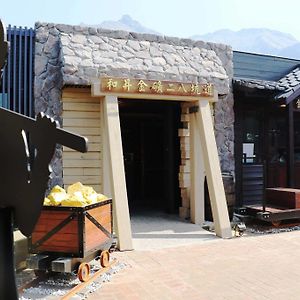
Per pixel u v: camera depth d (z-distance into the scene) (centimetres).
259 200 1100
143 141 1342
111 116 745
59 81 824
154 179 1360
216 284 489
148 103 1062
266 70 1166
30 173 191
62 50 789
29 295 452
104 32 875
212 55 979
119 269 552
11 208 201
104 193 795
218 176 803
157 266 567
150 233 798
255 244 699
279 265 568
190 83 820
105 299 441
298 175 1176
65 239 482
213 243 710
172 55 911
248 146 1109
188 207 952
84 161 833
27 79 856
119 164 725
